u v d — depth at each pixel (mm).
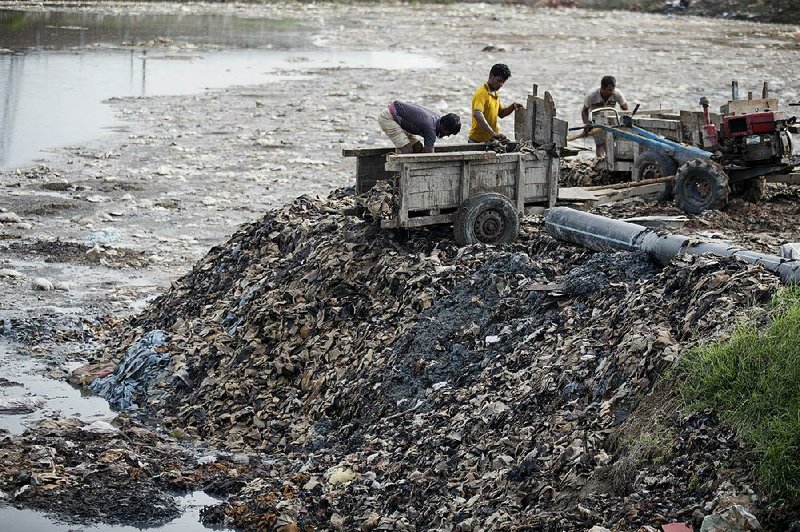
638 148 15414
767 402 7059
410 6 78000
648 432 7359
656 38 55406
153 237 17047
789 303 7953
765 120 14414
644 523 6668
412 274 10953
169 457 9414
